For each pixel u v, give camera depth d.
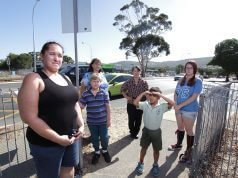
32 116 1.94
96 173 3.54
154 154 3.54
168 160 4.04
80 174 3.42
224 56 65.56
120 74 13.00
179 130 4.41
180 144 4.52
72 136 2.25
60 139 2.08
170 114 7.70
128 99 4.99
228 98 3.85
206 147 3.79
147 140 3.54
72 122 2.26
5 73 48.59
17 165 3.73
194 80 3.92
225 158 4.05
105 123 3.83
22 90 1.94
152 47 46.94
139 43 45.94
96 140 3.85
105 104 3.82
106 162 3.92
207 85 4.45
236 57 64.06
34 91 1.93
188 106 3.93
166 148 4.59
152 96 3.40
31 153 2.19
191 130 3.93
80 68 13.36
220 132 4.47
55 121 2.09
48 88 2.03
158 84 26.22
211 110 3.60
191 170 3.30
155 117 3.39
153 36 45.41
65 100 2.12
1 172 3.50
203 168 3.68
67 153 2.37
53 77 2.18
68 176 2.47
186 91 3.94
